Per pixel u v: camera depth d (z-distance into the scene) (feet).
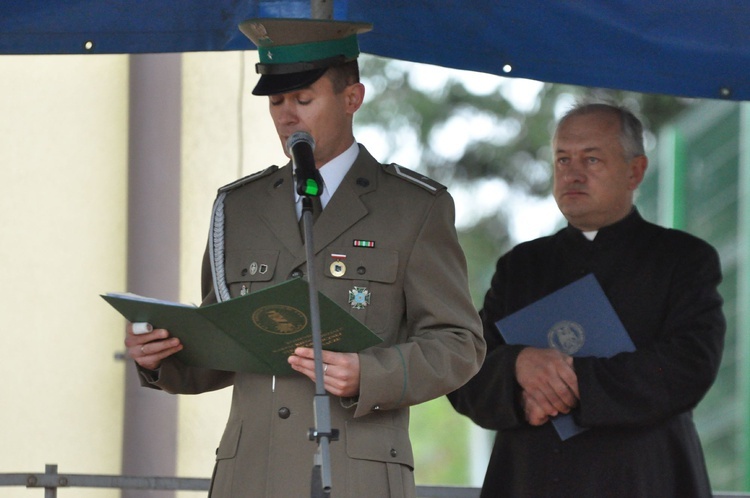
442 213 26.55
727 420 61.98
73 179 39.86
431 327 25.96
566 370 30.73
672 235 32.55
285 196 26.89
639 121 33.60
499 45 33.65
